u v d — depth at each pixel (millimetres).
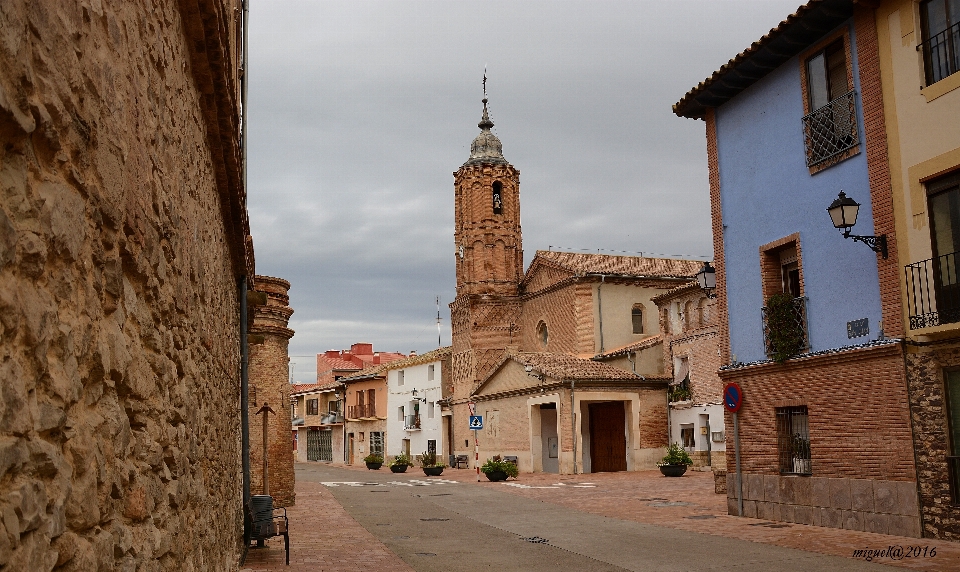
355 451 71375
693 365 36562
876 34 15305
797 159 17328
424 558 13719
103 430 2857
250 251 13273
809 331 16812
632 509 21062
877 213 15125
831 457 15984
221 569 7852
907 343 14312
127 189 3254
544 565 12930
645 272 47281
